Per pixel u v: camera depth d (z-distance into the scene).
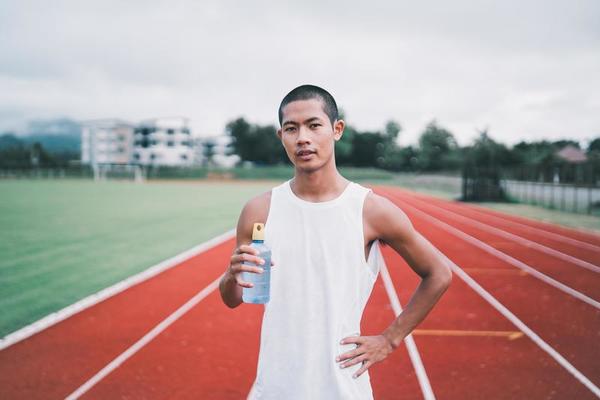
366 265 1.51
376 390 3.37
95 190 31.16
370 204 1.51
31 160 65.75
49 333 4.52
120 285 6.39
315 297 1.45
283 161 82.50
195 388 3.40
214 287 6.34
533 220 15.64
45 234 11.25
